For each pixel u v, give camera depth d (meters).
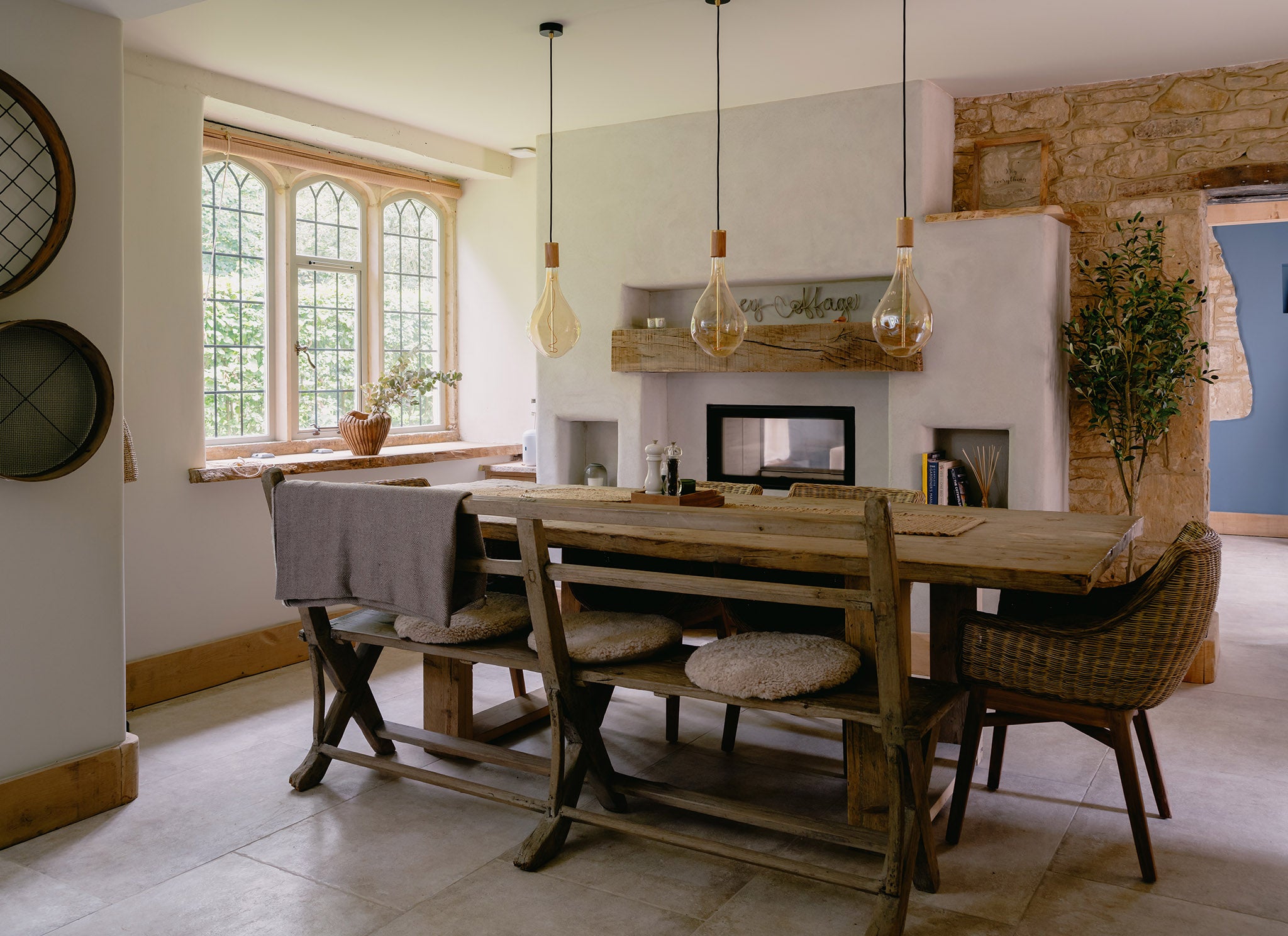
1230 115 4.36
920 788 2.36
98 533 2.95
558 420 5.45
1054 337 4.40
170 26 3.78
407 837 2.81
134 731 3.70
